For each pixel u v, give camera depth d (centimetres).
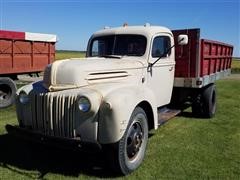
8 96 993
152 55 632
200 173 496
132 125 490
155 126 554
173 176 485
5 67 989
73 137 467
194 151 595
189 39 774
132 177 481
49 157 562
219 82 2006
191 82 776
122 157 471
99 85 498
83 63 510
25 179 471
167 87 698
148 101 525
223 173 498
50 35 1161
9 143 635
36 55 1108
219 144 639
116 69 538
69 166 524
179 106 808
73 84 480
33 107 499
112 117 449
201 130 746
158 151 592
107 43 663
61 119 472
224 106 1069
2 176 479
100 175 489
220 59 964
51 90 483
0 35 957
